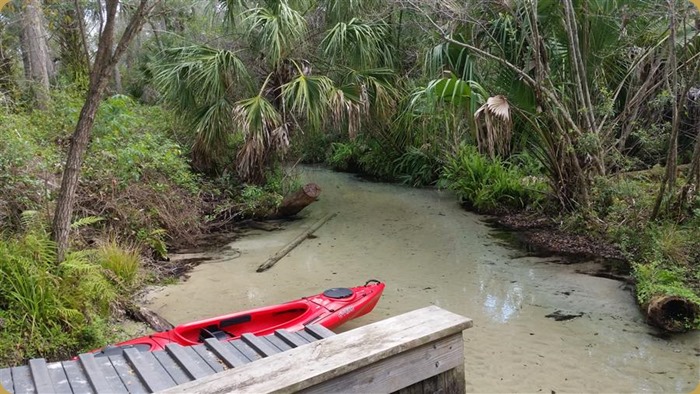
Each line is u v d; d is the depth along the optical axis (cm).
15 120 560
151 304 430
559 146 597
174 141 793
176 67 693
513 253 564
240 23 730
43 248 360
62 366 224
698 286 417
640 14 538
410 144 1017
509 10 537
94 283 374
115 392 196
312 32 782
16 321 325
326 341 201
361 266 527
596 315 396
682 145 696
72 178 381
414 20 698
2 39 750
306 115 703
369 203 852
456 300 431
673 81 522
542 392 292
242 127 667
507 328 375
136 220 556
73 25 877
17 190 452
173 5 945
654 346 345
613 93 614
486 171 797
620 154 596
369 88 742
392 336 202
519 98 575
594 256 538
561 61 586
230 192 756
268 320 348
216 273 508
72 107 677
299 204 718
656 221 526
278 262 542
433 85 516
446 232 660
